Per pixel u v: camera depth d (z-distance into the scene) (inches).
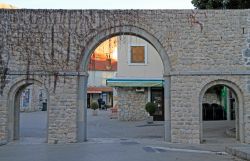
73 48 757.3
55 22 759.7
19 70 755.4
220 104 1384.1
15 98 784.9
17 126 797.2
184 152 613.3
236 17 755.4
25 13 762.8
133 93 1320.1
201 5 947.3
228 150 606.9
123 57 1325.0
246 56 750.5
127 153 591.5
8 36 759.7
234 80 746.8
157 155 573.0
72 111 753.0
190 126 744.3
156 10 757.3
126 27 756.6
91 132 965.8
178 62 752.3
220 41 752.3
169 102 759.1
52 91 754.8
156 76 1317.7
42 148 661.9
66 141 749.3
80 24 759.1
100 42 768.9
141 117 1317.7
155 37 753.6
